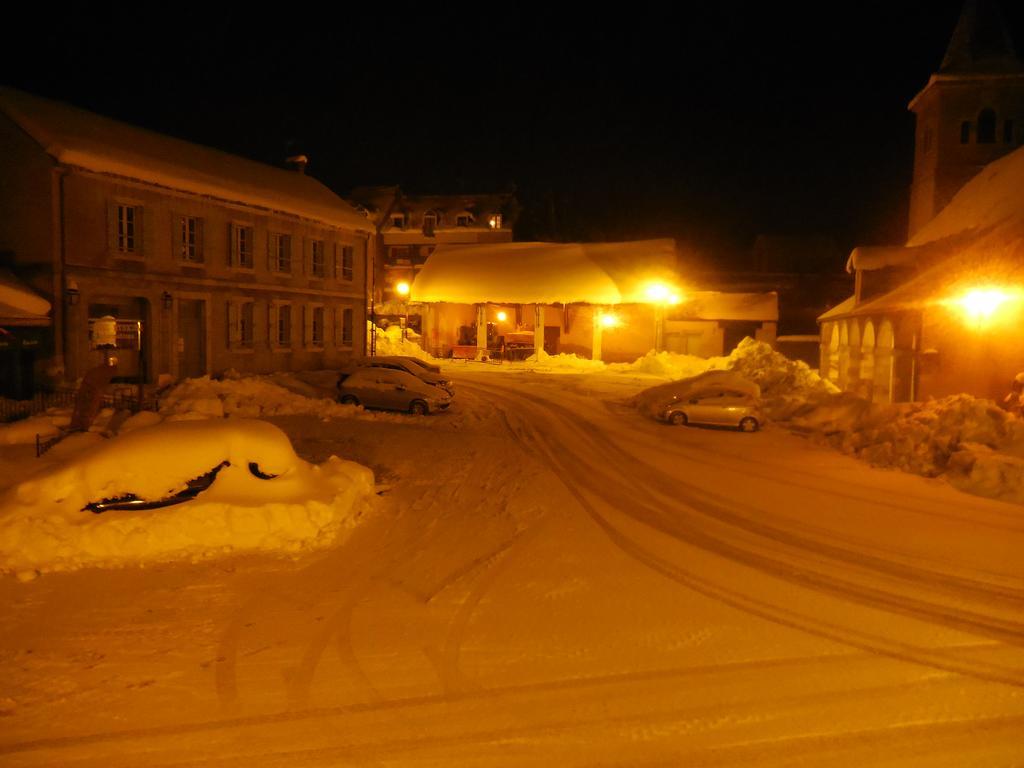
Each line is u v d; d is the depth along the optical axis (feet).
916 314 85.15
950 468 54.95
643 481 54.03
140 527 33.30
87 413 58.85
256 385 85.46
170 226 89.04
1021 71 126.72
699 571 33.32
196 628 25.80
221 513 34.71
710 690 21.63
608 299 162.20
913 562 34.96
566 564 34.06
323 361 116.98
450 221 232.53
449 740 18.74
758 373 107.04
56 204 75.56
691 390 85.92
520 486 51.01
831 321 125.80
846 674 22.79
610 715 20.10
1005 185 103.86
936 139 130.82
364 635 25.50
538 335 167.12
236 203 97.76
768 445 72.18
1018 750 18.40
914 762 17.80
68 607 27.45
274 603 28.35
